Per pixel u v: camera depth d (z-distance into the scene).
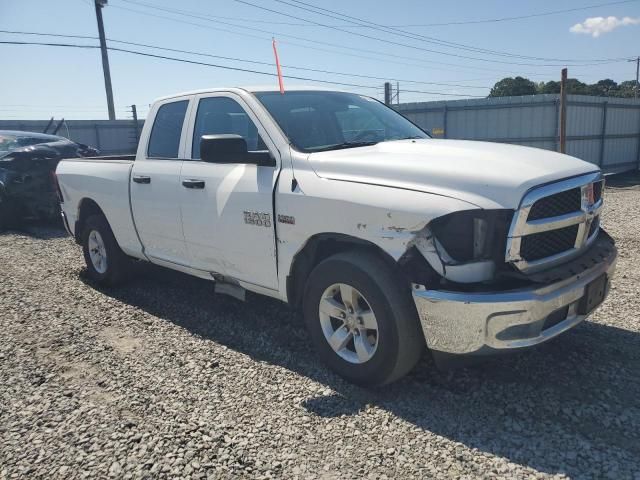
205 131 4.86
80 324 5.16
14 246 8.91
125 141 29.39
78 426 3.39
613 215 10.77
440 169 3.42
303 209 3.85
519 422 3.31
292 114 4.46
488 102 23.12
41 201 10.44
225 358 4.33
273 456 3.05
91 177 6.15
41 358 4.41
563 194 3.43
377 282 3.46
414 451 3.06
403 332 3.45
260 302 5.60
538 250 3.36
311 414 3.47
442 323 3.26
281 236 4.05
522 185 3.21
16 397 3.79
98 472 2.95
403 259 3.35
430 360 4.16
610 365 3.97
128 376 4.06
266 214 4.12
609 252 3.82
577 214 3.49
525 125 22.52
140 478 2.89
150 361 4.31
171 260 5.30
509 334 3.18
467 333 3.20
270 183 4.11
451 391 3.71
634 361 4.03
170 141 5.23
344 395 3.70
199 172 4.75
